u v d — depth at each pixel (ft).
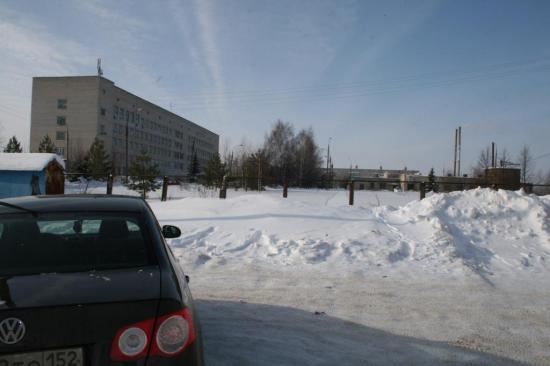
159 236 10.99
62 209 11.26
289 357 13.23
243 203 39.81
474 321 16.87
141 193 76.69
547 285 22.07
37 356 7.18
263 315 16.98
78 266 9.41
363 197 79.10
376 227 32.30
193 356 8.01
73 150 261.44
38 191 50.75
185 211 38.11
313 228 31.99
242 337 14.67
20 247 9.85
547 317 17.43
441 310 18.06
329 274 23.29
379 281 22.21
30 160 51.08
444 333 15.61
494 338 15.23
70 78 263.90
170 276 9.26
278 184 173.58
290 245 28.30
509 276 23.76
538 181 171.22
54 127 266.57
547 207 34.45
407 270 24.35
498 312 17.94
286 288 20.72
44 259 9.57
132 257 9.89
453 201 36.27
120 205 11.93
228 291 20.08
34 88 267.80
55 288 8.18
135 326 7.57
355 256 26.71
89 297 7.83
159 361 7.56
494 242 30.22
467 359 13.50
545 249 29.04
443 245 28.71
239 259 26.16
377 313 17.57
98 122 263.49
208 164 98.58
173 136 358.84
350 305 18.47
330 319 16.76
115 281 8.61
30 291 8.03
